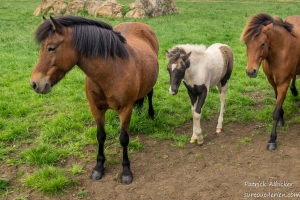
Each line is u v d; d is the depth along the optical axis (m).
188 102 6.34
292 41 4.60
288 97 6.33
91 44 3.30
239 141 4.93
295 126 5.34
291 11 20.17
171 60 4.19
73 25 3.32
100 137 4.05
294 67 4.71
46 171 4.10
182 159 4.50
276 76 4.71
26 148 4.82
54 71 3.21
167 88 7.03
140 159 4.52
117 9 18.81
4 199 3.73
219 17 18.62
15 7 23.77
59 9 19.80
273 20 4.61
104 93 3.65
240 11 21.42
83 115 5.71
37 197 3.76
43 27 3.13
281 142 4.85
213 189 3.83
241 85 7.13
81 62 3.39
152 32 5.39
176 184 3.94
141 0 19.12
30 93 6.75
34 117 5.73
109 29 3.72
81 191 3.83
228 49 5.16
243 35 4.43
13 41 11.41
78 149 4.75
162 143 4.93
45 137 5.02
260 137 5.04
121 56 3.59
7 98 6.49
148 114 5.67
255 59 4.34
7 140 5.00
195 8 24.03
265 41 4.33
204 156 4.55
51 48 3.12
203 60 4.49
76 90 6.95
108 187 3.93
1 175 4.16
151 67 4.32
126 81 3.64
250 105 6.23
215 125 5.49
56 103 6.35
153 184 3.96
